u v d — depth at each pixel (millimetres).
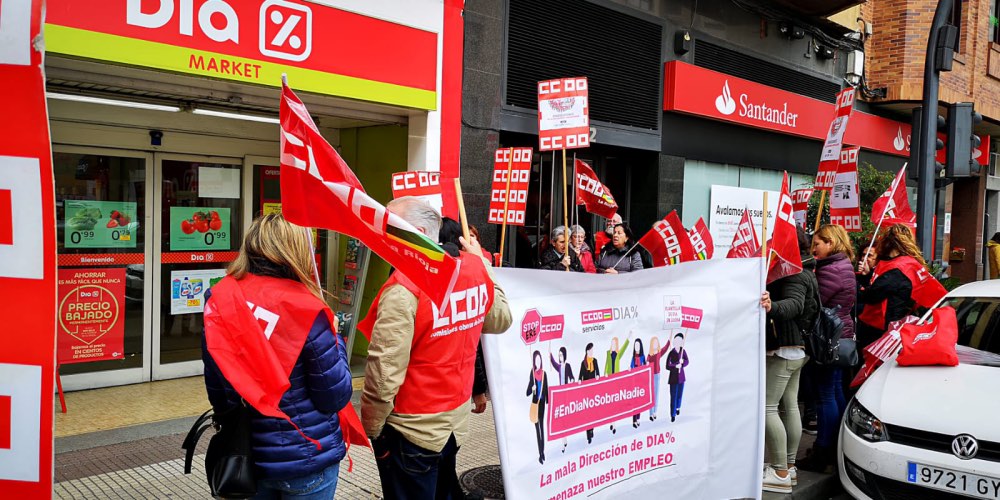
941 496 4102
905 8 14125
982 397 4355
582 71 9250
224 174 7434
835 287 5535
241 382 2348
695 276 4004
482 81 8000
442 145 7547
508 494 3139
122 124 6617
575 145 7168
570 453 3443
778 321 4699
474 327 3033
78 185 6496
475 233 6512
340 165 2348
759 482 4227
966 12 15586
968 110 8445
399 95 7000
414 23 7098
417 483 2973
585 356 3510
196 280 7328
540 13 8688
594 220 10383
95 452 5039
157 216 7004
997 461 3947
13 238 1903
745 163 11938
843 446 4684
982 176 18859
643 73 10055
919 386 4641
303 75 6223
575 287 3471
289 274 2543
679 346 3941
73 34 4961
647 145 10125
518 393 3236
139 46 5270
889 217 7898
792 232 4387
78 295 6566
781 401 5523
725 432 4164
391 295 2818
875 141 14703
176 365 7238
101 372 6754
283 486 2535
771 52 12195
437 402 2951
